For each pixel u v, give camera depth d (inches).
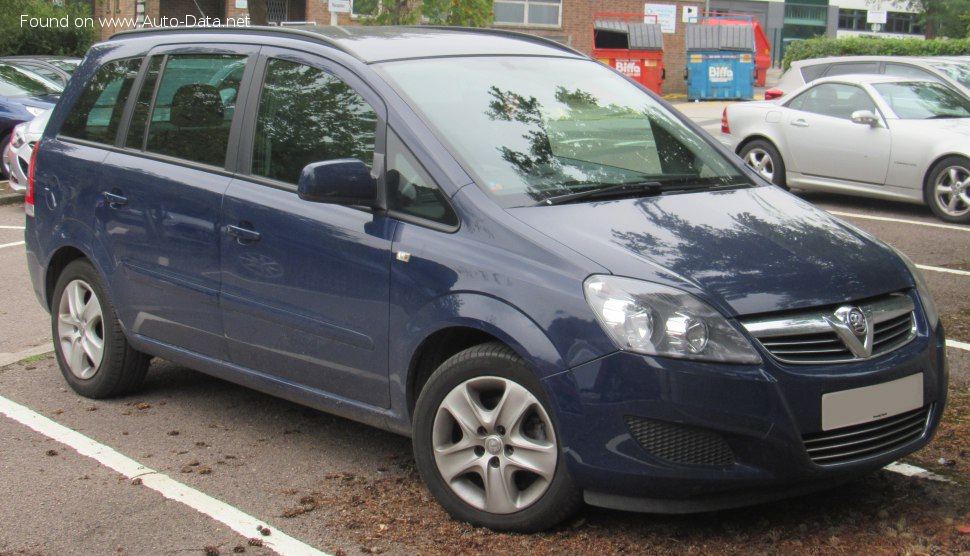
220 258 200.1
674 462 148.9
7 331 301.1
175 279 209.9
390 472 192.2
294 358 191.2
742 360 147.7
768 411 147.9
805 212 188.2
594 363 150.2
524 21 1277.1
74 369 237.9
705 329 148.0
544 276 156.5
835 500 174.4
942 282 338.0
